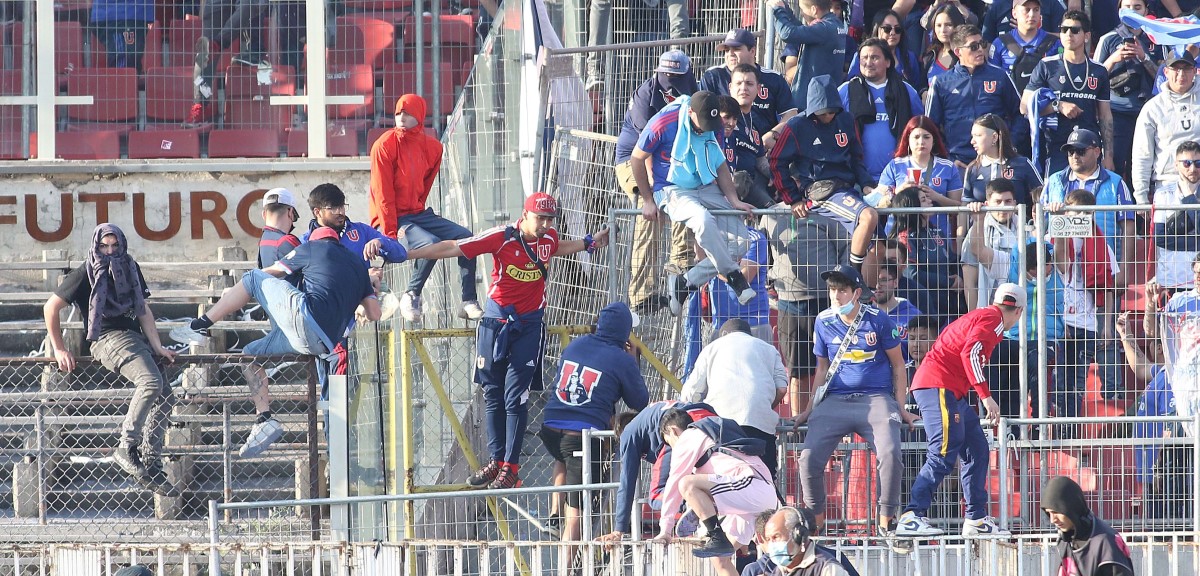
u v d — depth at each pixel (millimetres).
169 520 38625
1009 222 36188
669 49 46688
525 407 36906
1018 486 35531
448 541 30609
